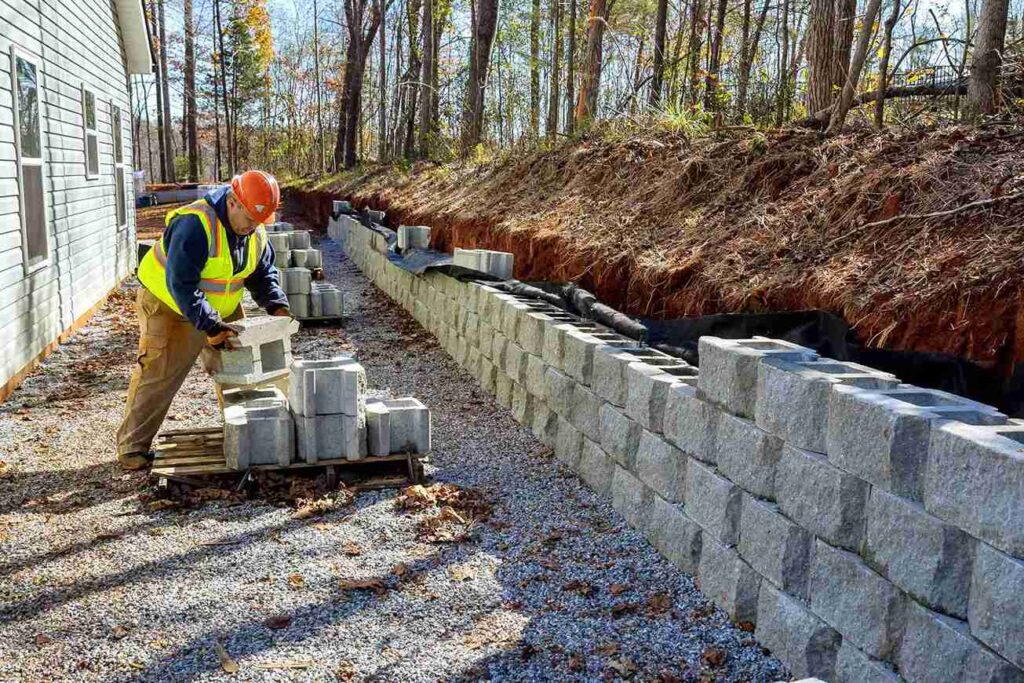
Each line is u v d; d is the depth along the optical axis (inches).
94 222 454.6
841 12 342.3
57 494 206.1
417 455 218.7
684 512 165.8
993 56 278.7
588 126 482.6
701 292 236.8
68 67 392.2
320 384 209.8
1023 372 148.5
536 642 142.6
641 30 810.2
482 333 313.7
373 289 559.2
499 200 463.2
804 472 129.0
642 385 181.5
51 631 143.4
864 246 206.7
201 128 2464.3
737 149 313.1
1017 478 90.7
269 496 205.5
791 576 132.4
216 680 129.7
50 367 334.3
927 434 106.0
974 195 198.7
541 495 210.1
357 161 1304.1
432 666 135.0
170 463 211.6
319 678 131.0
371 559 173.3
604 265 291.4
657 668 134.8
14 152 298.2
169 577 163.5
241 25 1943.9
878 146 254.7
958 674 99.1
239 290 227.9
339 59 2041.1
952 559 101.4
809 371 134.6
